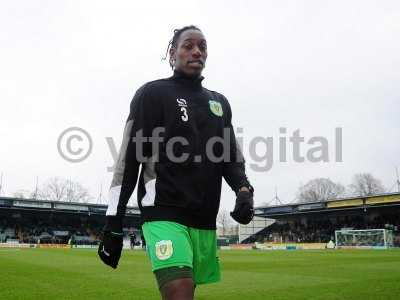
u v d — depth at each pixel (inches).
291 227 2714.1
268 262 786.2
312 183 3467.0
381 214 2391.7
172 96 109.9
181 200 102.8
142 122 109.3
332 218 2583.7
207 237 107.8
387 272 538.0
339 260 842.2
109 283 395.2
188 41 114.7
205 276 109.6
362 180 3344.0
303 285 392.2
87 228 2600.9
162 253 96.9
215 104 116.1
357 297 311.3
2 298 297.9
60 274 484.1
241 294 332.2
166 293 92.9
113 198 107.7
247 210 109.0
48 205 2203.5
